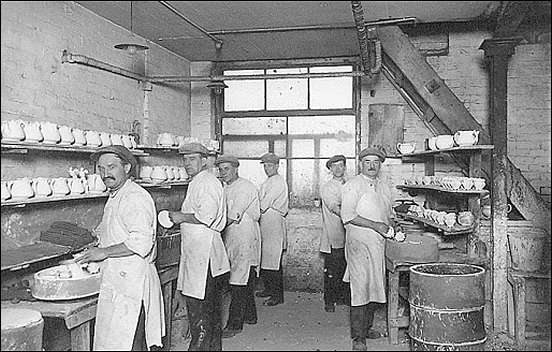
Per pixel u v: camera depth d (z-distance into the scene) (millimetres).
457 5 3965
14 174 3398
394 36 4977
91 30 4242
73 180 3564
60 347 3230
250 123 6359
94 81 4340
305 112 6199
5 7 3232
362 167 4035
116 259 2982
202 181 3734
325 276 5074
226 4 3914
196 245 3641
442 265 3754
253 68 6199
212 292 3670
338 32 4785
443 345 3326
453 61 5816
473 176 4445
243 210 4516
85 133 3809
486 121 5738
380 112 6012
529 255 4273
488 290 4207
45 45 3684
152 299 3082
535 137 5441
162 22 4465
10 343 2463
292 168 6285
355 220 3838
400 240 4062
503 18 4191
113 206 3061
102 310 2943
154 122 5332
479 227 4363
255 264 4598
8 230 3283
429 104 4957
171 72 5695
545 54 4098
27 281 3188
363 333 3816
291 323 4547
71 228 3562
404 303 4480
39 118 3633
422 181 5336
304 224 6172
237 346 3832
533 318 4195
